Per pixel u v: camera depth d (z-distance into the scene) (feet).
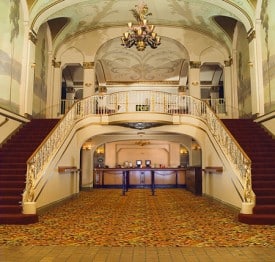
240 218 22.38
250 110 42.93
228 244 16.57
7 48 33.73
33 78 40.45
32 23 39.32
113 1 43.11
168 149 66.69
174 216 25.31
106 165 63.46
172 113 42.06
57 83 51.39
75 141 40.55
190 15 47.19
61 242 16.98
